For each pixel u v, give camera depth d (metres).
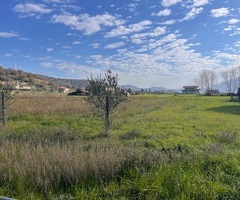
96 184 5.26
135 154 6.51
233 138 10.93
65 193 5.03
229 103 42.56
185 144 9.25
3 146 7.48
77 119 16.91
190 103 41.94
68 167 5.52
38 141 8.80
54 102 32.53
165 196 4.89
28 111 20.42
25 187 5.10
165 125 15.14
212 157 6.62
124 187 5.26
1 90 13.92
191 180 5.37
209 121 17.84
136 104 35.75
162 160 6.34
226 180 5.60
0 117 15.12
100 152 6.59
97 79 12.11
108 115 12.00
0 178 5.41
